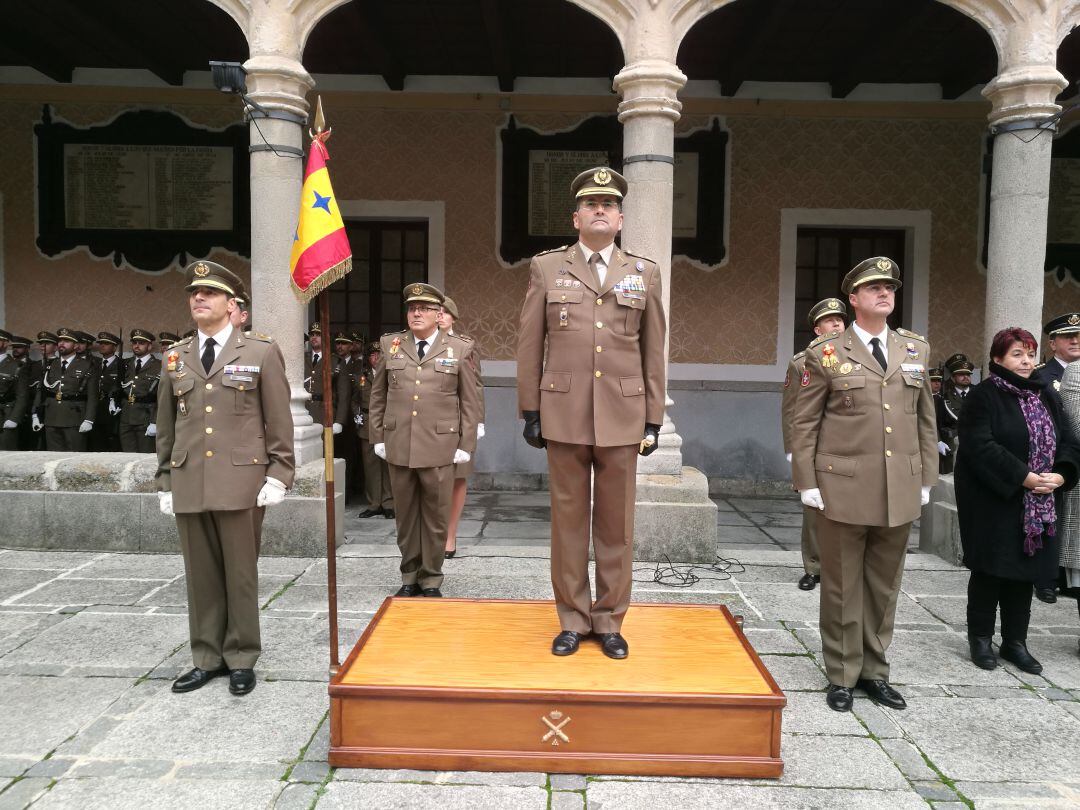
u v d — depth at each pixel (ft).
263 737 9.02
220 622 10.46
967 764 8.70
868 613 10.40
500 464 26.91
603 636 9.32
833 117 26.32
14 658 11.19
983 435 11.38
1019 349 11.55
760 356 26.86
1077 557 12.06
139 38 23.18
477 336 26.81
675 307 26.81
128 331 26.78
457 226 26.63
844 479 9.98
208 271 10.26
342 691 8.28
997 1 16.55
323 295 9.78
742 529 21.88
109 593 14.06
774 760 8.30
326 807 7.65
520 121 26.37
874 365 10.07
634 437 8.93
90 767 8.34
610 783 8.14
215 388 10.17
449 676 8.56
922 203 26.43
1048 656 12.00
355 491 25.67
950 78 25.44
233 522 10.16
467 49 24.17
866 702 10.27
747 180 26.55
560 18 21.53
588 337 8.89
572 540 9.31
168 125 26.17
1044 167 16.42
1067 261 26.02
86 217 26.55
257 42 16.74
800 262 27.32
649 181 16.71
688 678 8.63
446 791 7.95
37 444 26.07
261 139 16.79
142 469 16.83
